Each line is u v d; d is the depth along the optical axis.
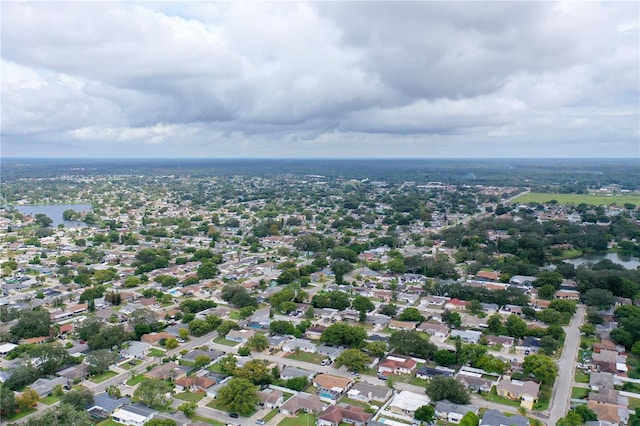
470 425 182.25
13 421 193.88
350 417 194.38
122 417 194.25
